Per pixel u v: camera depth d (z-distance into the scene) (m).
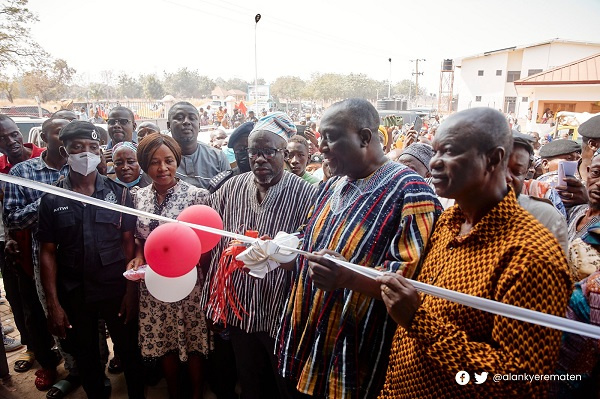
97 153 2.55
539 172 3.88
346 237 1.72
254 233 2.02
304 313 1.87
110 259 2.54
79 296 2.55
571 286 1.13
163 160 2.55
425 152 2.81
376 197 1.72
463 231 1.40
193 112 3.66
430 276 1.43
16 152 3.37
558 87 19.61
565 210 2.38
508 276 1.13
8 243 2.96
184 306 2.62
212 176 3.82
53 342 3.18
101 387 2.75
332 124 1.72
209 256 2.62
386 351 1.71
